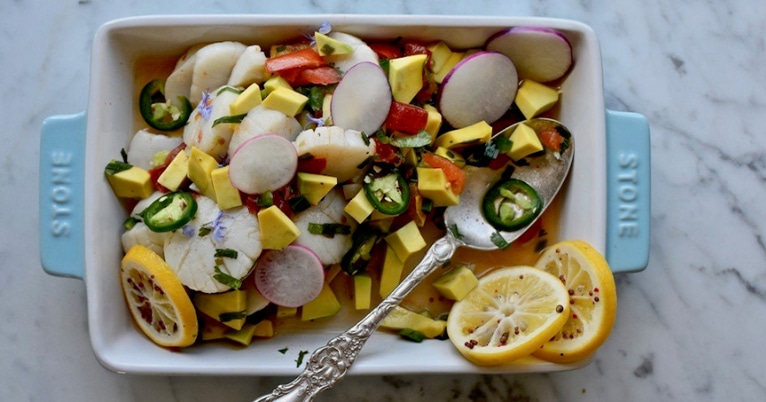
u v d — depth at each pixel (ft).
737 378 1.79
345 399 1.76
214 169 1.58
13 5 1.79
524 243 1.73
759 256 1.81
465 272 1.65
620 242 1.64
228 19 1.60
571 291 1.63
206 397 1.74
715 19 1.82
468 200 1.69
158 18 1.60
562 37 1.63
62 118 1.61
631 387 1.78
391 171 1.62
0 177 1.77
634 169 1.64
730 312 1.80
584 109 1.64
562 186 1.70
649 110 1.82
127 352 1.59
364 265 1.68
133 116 1.70
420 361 1.60
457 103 1.66
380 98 1.60
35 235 1.77
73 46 1.79
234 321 1.61
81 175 1.61
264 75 1.63
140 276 1.60
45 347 1.76
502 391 1.77
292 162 1.55
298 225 1.60
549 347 1.61
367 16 1.61
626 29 1.82
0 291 1.76
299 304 1.62
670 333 1.80
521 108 1.68
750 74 1.81
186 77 1.67
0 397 1.75
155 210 1.58
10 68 1.78
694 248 1.81
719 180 1.82
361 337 1.58
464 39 1.66
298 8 1.79
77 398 1.75
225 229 1.56
